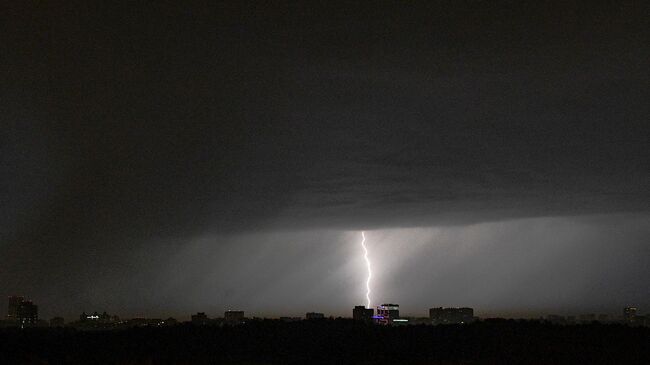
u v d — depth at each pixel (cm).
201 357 2941
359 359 2961
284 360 2953
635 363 2803
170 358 2900
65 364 2777
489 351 3006
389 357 2977
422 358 2952
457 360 2911
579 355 2919
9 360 2742
